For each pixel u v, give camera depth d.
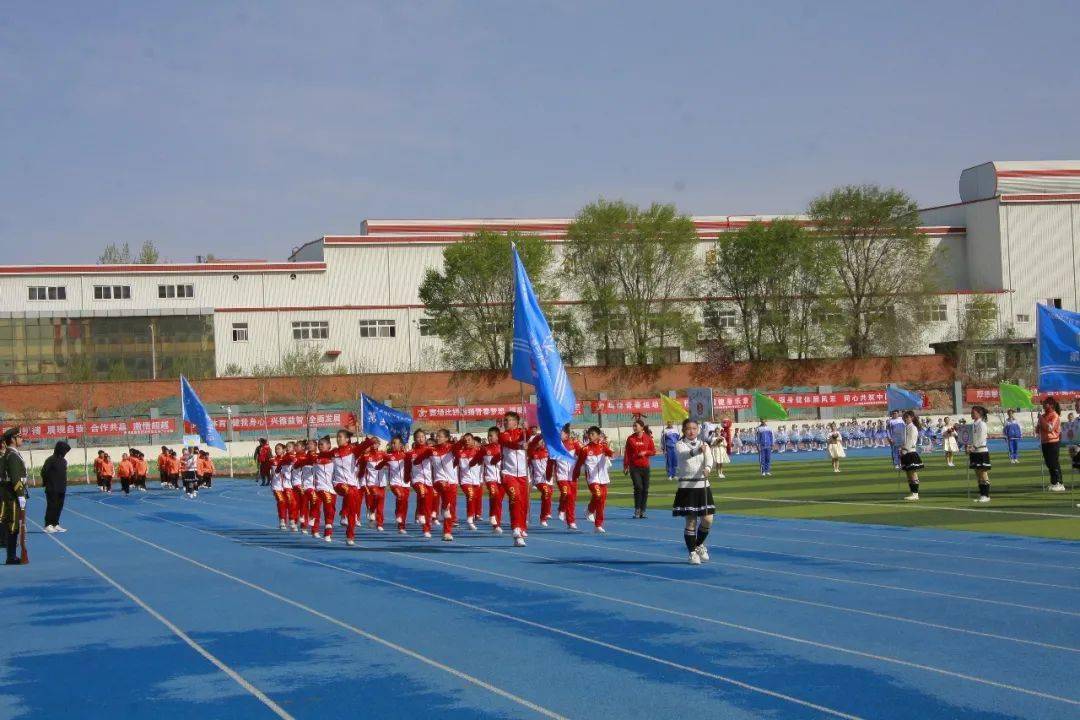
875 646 11.88
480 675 11.15
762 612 14.05
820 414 75.44
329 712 9.98
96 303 92.38
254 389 75.94
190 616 15.26
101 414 73.31
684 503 18.78
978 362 87.81
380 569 19.86
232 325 91.06
